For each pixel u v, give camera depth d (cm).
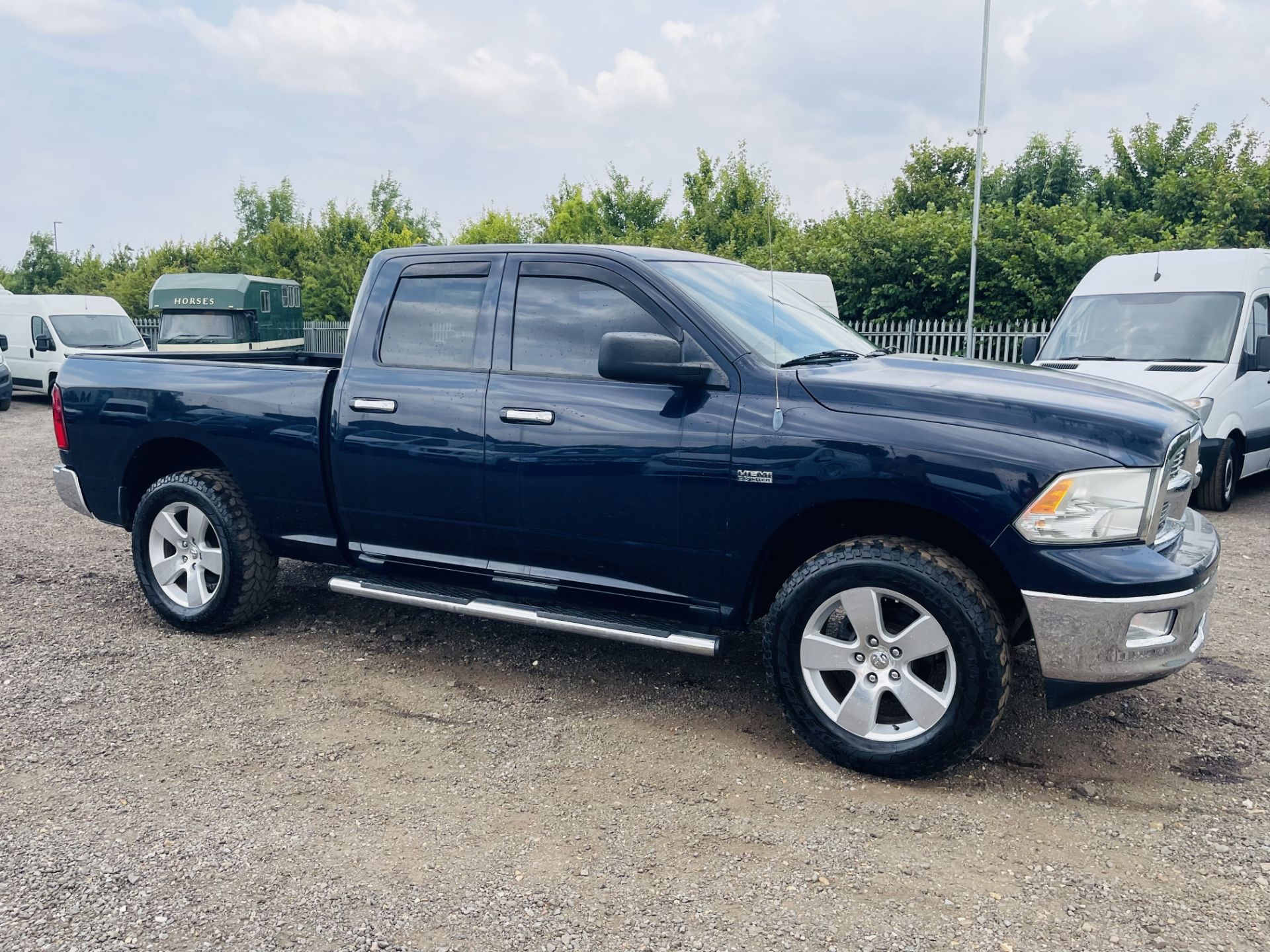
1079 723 385
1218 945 244
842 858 286
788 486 339
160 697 406
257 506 465
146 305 3412
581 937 247
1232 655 464
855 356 405
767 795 325
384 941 244
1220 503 842
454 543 416
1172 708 401
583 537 383
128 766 343
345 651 466
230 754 354
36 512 801
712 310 377
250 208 5384
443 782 334
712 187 2759
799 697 346
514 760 352
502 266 413
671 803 319
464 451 401
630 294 383
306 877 273
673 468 359
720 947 243
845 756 339
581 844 293
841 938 247
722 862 283
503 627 504
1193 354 843
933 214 1722
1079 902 264
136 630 493
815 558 342
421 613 525
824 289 1331
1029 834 300
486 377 404
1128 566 303
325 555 457
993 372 365
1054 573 307
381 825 303
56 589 566
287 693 414
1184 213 1908
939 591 316
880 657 333
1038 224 1619
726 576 359
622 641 378
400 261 440
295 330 2309
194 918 253
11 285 4588
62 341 1775
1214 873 278
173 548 495
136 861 280
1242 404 840
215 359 539
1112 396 338
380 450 422
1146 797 325
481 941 245
